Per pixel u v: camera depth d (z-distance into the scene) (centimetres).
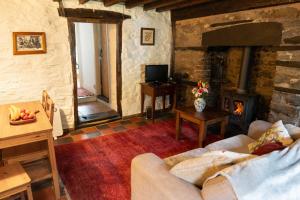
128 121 428
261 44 300
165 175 141
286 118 278
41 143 233
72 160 279
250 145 215
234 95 351
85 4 356
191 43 424
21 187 164
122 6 394
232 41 340
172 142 335
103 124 411
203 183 126
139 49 434
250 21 310
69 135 358
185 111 320
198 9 389
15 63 316
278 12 275
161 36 458
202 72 410
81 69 643
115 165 269
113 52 430
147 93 428
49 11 328
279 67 279
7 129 193
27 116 214
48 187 229
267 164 125
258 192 109
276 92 286
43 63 337
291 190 121
